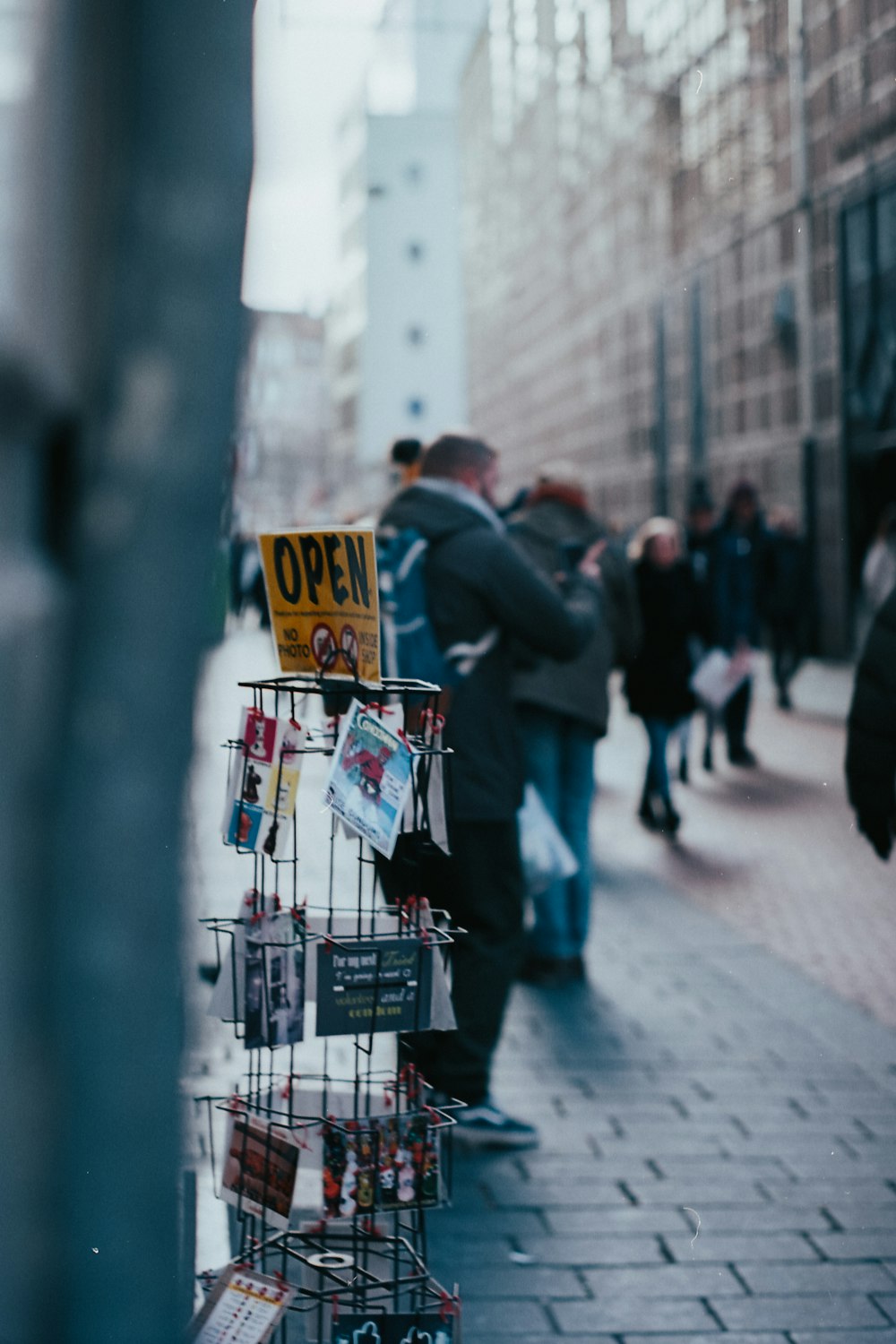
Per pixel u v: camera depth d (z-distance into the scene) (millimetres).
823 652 25109
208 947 5758
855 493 24062
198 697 1409
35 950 1237
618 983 7125
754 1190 4730
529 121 46250
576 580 5363
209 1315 2631
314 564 2912
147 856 1375
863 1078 5754
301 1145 2760
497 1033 5113
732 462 28859
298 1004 2785
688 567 11039
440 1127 2854
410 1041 2979
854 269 23391
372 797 2738
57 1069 1325
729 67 20203
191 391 1366
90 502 1340
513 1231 4445
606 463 38250
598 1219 4535
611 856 10195
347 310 76375
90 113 1252
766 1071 5848
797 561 18391
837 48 21188
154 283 1351
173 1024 1447
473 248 59219
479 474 5211
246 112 1437
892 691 4074
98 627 1349
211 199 1378
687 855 10164
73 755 1342
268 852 2762
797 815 11547
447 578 5020
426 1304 2828
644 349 34094
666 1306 3986
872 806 4160
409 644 5000
